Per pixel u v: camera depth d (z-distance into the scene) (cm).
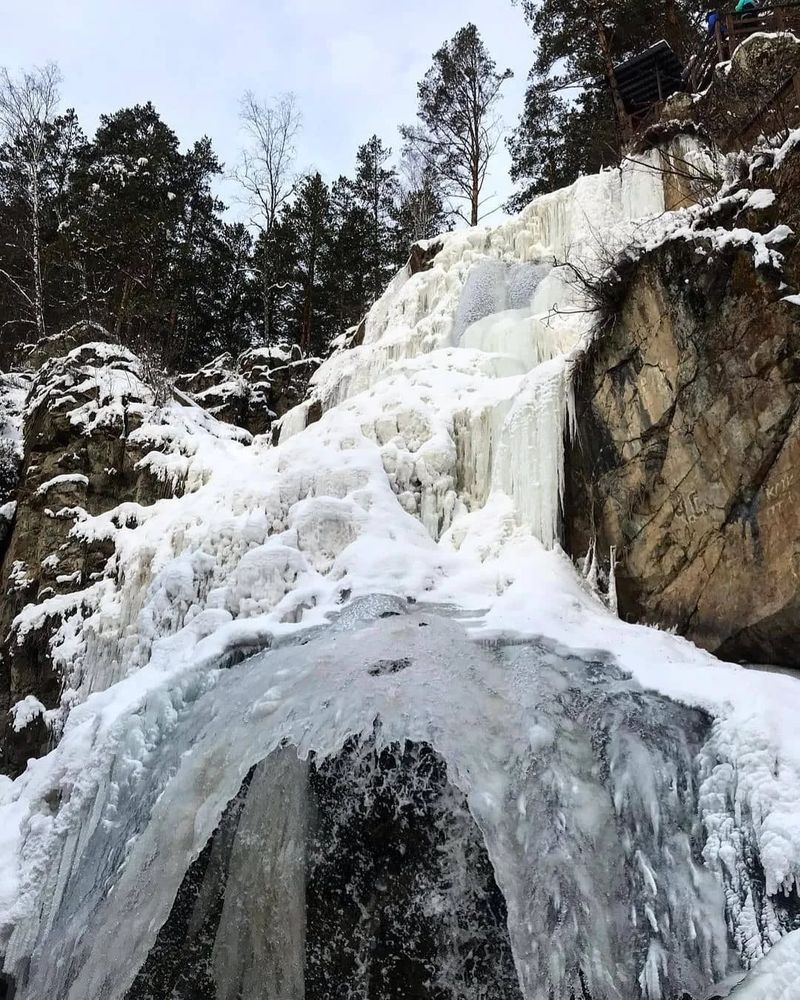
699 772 465
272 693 588
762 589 597
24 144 2841
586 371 779
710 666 552
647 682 541
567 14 2195
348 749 528
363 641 620
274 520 910
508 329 1149
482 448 909
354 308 2827
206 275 2878
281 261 2888
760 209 648
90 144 3288
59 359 1705
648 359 714
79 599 1206
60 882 603
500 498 841
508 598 686
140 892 524
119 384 1550
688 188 1144
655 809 459
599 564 737
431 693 545
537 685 541
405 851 501
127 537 1223
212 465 1266
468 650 595
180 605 891
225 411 1975
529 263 1332
